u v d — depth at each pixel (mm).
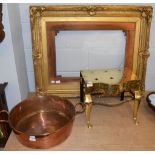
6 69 1044
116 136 936
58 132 827
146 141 911
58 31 1094
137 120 1021
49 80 1159
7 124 1054
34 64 1103
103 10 1043
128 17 1059
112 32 1117
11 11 971
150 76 1239
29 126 960
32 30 1051
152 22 1106
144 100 1148
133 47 1110
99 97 1164
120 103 1064
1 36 936
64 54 1160
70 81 1177
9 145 891
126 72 1029
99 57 1172
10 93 1099
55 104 1011
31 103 998
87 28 1077
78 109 1083
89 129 971
